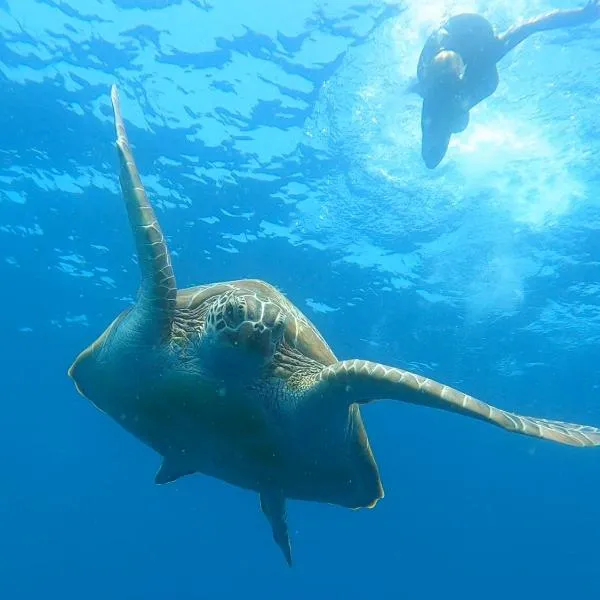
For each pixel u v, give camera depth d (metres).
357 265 17.34
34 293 21.28
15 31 11.14
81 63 11.74
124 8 10.61
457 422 27.14
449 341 21.00
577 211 14.39
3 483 51.06
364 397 4.05
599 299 17.75
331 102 12.06
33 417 34.91
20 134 13.62
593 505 39.41
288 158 13.63
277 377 4.47
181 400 4.48
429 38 9.02
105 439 35.97
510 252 16.14
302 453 4.64
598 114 11.69
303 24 10.66
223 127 12.92
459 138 12.49
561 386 24.12
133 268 18.61
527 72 10.91
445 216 15.02
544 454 30.34
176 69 11.70
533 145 12.55
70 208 16.11
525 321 19.47
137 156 13.82
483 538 50.00
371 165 13.53
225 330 4.08
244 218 15.62
